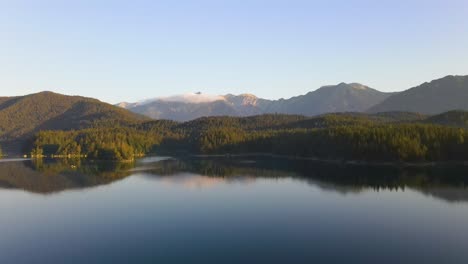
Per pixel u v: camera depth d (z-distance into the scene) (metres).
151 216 88.56
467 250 66.00
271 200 105.06
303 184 131.00
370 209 93.75
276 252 65.69
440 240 71.00
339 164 186.50
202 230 77.81
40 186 132.62
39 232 77.38
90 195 114.31
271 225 81.00
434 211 91.25
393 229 77.69
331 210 93.19
